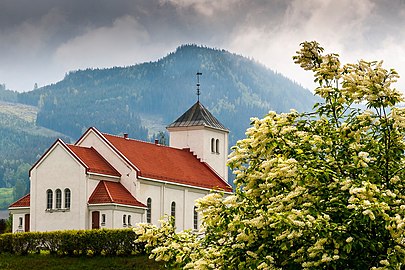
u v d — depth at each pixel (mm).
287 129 29484
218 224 28859
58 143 109625
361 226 27047
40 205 110188
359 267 27328
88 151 112375
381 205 26047
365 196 26516
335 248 26750
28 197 114625
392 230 26188
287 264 27875
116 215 106062
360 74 29453
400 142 29703
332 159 29250
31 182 111000
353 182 27906
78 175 107938
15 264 88500
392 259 26578
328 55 31625
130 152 114562
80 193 107500
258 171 29219
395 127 28906
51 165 110125
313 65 33125
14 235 92812
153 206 113125
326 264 26719
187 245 30547
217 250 29469
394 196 26781
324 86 31656
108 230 90000
